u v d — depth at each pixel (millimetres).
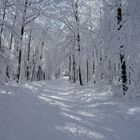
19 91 10227
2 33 11586
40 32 23078
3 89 9281
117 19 11594
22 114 6766
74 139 5508
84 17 24219
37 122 6445
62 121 7117
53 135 5602
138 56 10922
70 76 39188
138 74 11258
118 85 11578
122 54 10945
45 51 37844
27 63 27828
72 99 13992
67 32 25469
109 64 11969
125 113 8016
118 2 11484
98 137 5734
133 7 11203
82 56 22438
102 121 7414
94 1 20250
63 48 26266
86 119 7754
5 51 10773
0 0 11680
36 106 8688
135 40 10727
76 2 22656
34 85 21188
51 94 16656
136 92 10492
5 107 6750
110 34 11492
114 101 10398
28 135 5324
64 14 22094
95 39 12672
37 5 18016
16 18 14688
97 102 11211
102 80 13086
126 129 6332
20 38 11820
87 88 18203
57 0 18859
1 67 10109
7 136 4980
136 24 10836
